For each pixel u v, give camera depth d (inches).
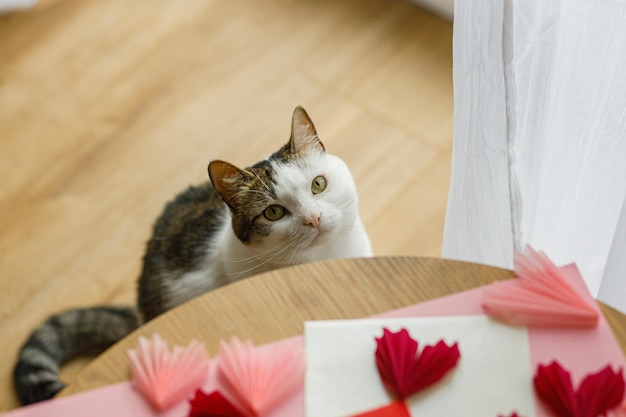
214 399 30.1
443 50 75.5
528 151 40.5
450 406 29.7
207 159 71.4
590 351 30.4
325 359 31.4
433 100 72.3
